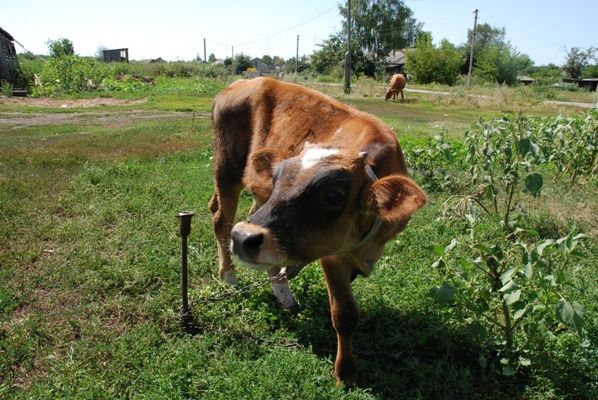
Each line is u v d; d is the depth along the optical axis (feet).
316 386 4.99
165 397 4.65
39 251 7.75
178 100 36.47
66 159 13.47
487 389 5.02
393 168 5.08
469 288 5.03
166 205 9.82
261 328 5.96
